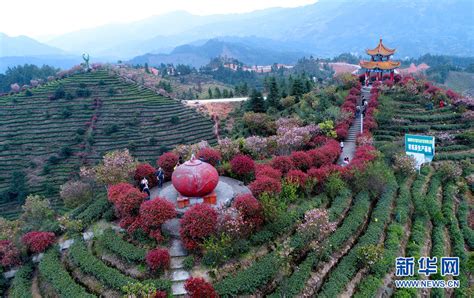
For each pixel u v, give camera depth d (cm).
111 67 10900
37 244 2125
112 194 2305
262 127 5000
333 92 5731
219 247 1828
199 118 7725
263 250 2031
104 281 1853
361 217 2442
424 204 2728
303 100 5788
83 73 9619
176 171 2278
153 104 8231
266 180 2295
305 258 2061
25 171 6444
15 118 7669
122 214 2270
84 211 2489
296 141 3462
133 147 6856
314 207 2469
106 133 7306
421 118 4478
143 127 7475
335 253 2155
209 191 2297
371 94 5475
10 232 2542
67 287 1834
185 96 10331
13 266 2144
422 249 2328
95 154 6775
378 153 3241
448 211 2803
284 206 2245
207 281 1794
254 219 2077
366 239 2230
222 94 10469
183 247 2002
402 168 3209
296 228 2238
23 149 6925
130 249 1977
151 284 1661
